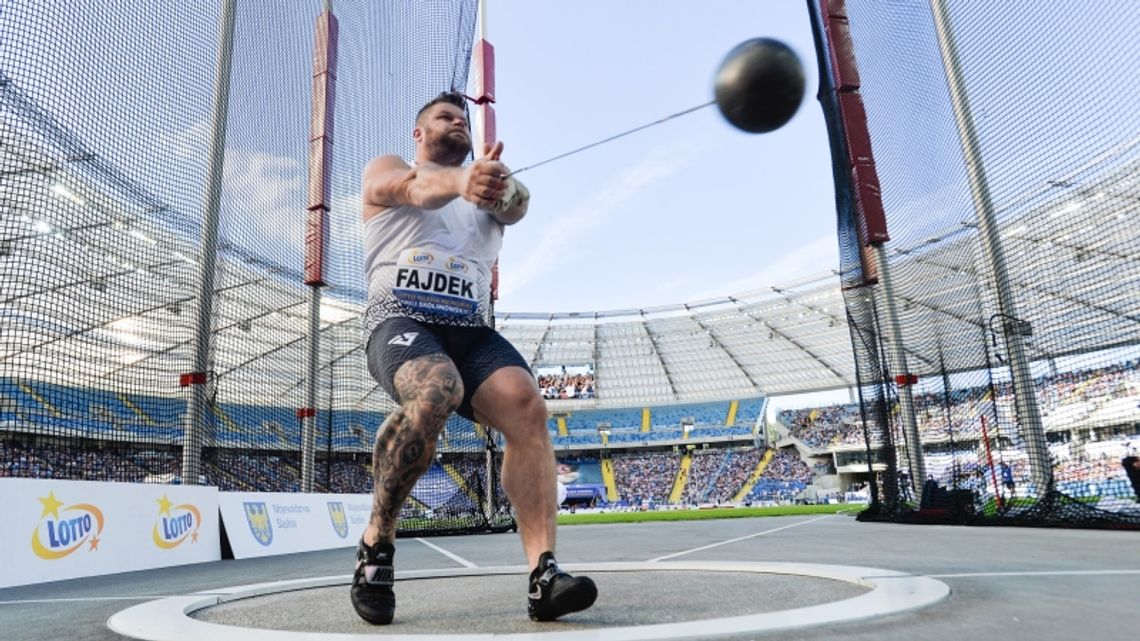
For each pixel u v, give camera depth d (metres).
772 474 40.41
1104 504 7.30
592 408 46.50
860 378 9.45
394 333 1.95
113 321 8.50
